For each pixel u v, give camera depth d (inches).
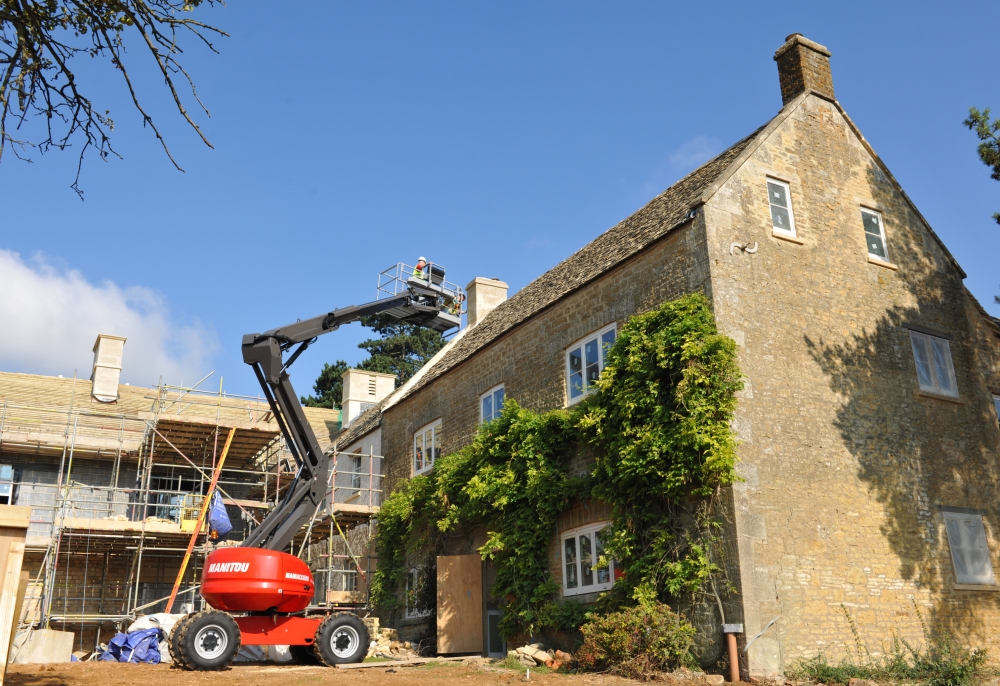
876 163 679.7
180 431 924.6
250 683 458.6
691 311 538.6
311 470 613.6
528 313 719.7
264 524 597.9
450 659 632.4
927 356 637.9
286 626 572.1
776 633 480.4
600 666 520.7
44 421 993.5
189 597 976.3
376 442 1015.0
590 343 648.4
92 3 269.9
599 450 591.2
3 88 262.7
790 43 681.0
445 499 764.0
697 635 491.2
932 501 588.7
